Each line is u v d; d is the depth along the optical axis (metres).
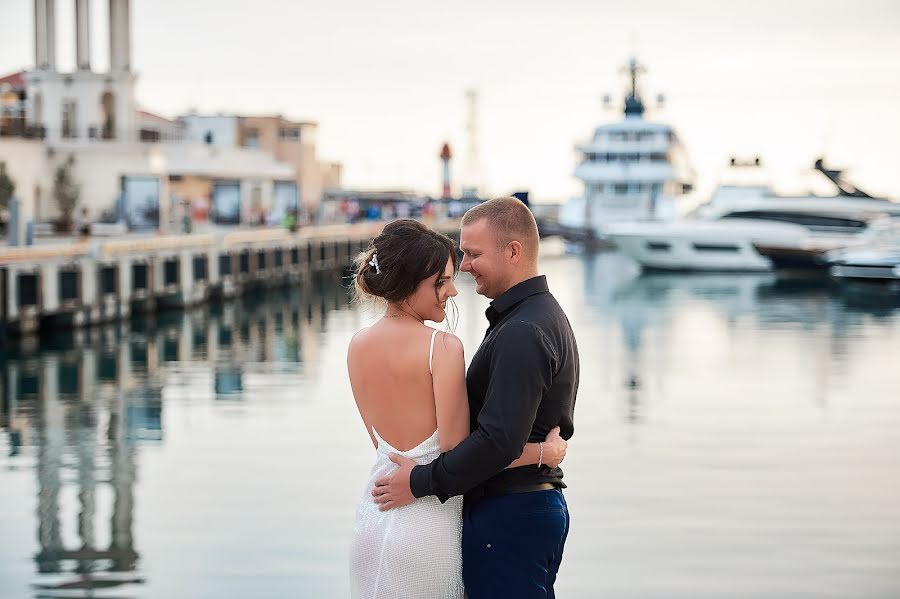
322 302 38.53
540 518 4.40
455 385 4.34
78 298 28.69
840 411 16.89
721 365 22.30
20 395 19.03
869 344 25.95
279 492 11.80
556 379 4.37
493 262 4.46
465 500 4.46
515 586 4.39
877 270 42.28
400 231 4.41
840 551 9.84
